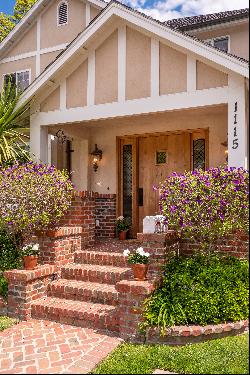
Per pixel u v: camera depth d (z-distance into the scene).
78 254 6.81
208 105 6.70
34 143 8.35
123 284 4.81
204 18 11.66
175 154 9.21
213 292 4.86
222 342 4.43
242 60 6.28
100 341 4.70
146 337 4.67
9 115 8.16
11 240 7.12
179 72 6.97
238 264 5.49
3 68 14.28
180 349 4.34
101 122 9.31
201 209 5.25
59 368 3.96
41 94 8.28
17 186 6.32
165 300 4.83
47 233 6.38
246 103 6.59
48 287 6.04
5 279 5.99
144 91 7.27
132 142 9.70
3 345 4.61
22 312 5.61
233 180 5.25
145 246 5.43
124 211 9.77
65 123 8.10
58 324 5.35
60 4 13.27
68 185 6.92
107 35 7.65
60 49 13.16
